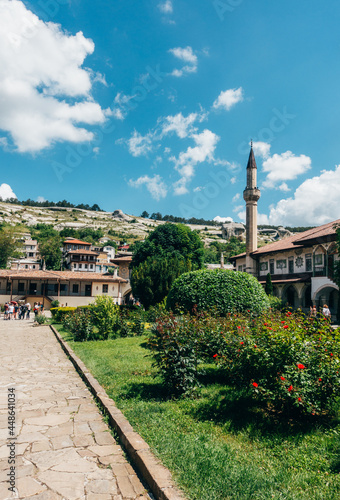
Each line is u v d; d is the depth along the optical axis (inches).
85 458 150.8
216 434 175.5
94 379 281.7
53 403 228.4
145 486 129.3
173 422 190.2
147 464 136.6
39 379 296.8
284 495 120.3
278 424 183.0
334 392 179.6
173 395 236.1
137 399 229.8
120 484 130.0
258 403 212.1
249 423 184.7
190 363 237.5
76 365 349.4
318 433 172.1
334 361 180.1
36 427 186.1
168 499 112.8
